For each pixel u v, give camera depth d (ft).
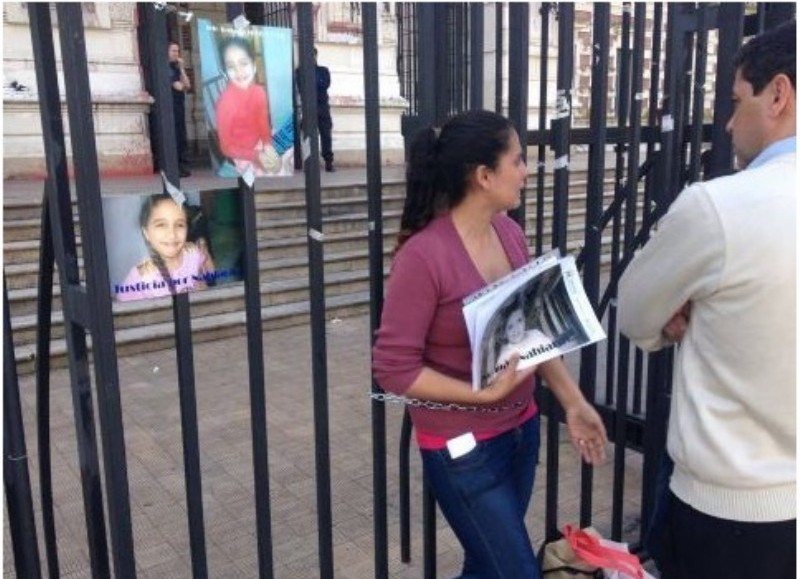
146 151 28.27
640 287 5.28
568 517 10.22
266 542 6.06
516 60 6.62
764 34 5.05
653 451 8.57
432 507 7.31
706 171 9.20
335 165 33.04
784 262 4.57
